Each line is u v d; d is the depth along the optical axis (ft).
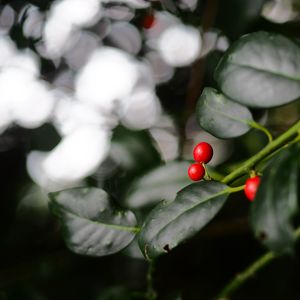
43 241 2.14
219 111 1.04
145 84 1.84
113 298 1.33
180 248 2.07
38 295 1.75
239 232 2.00
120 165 1.70
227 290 1.37
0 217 2.07
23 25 1.63
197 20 1.55
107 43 1.72
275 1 1.67
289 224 0.76
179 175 1.35
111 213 1.09
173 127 1.89
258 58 0.96
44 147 1.80
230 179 0.97
